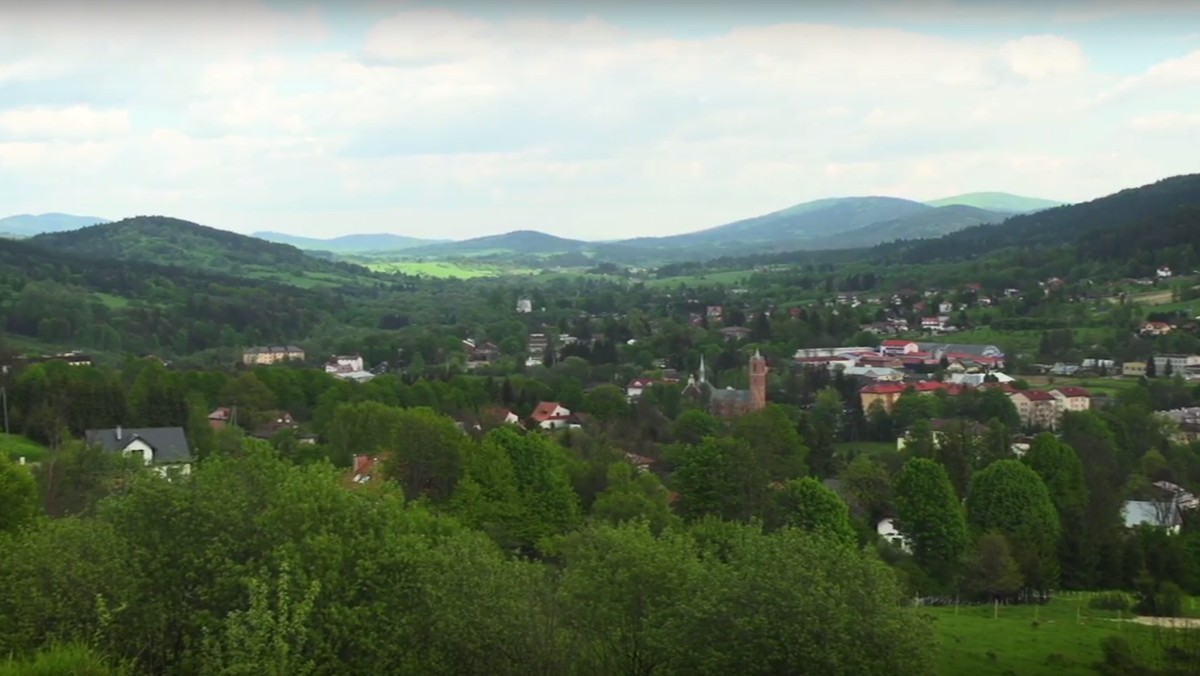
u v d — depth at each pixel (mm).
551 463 77812
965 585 70250
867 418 149375
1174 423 133500
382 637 29156
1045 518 77875
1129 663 48531
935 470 75812
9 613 27656
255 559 30188
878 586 31906
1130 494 98125
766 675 29906
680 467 87688
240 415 125938
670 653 30938
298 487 32406
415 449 79000
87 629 27406
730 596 30797
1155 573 74812
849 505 92688
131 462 69875
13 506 47062
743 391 159000
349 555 30312
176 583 29453
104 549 29578
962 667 48312
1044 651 51469
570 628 32406
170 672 28875
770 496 78625
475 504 71750
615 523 68625
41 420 101500
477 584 30484
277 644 25641
